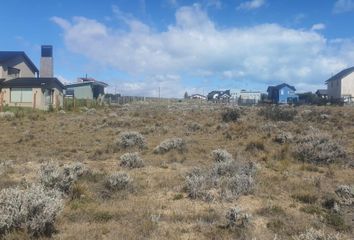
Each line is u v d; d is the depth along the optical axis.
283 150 17.45
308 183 12.32
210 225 8.53
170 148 18.17
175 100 95.38
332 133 24.45
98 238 7.65
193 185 10.95
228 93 113.50
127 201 10.24
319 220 9.07
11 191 7.85
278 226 8.53
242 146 19.78
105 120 31.72
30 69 58.38
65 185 10.53
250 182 11.45
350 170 14.77
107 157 16.97
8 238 7.08
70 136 23.52
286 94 84.62
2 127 27.31
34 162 15.73
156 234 7.95
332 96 79.06
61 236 7.67
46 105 49.88
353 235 8.28
